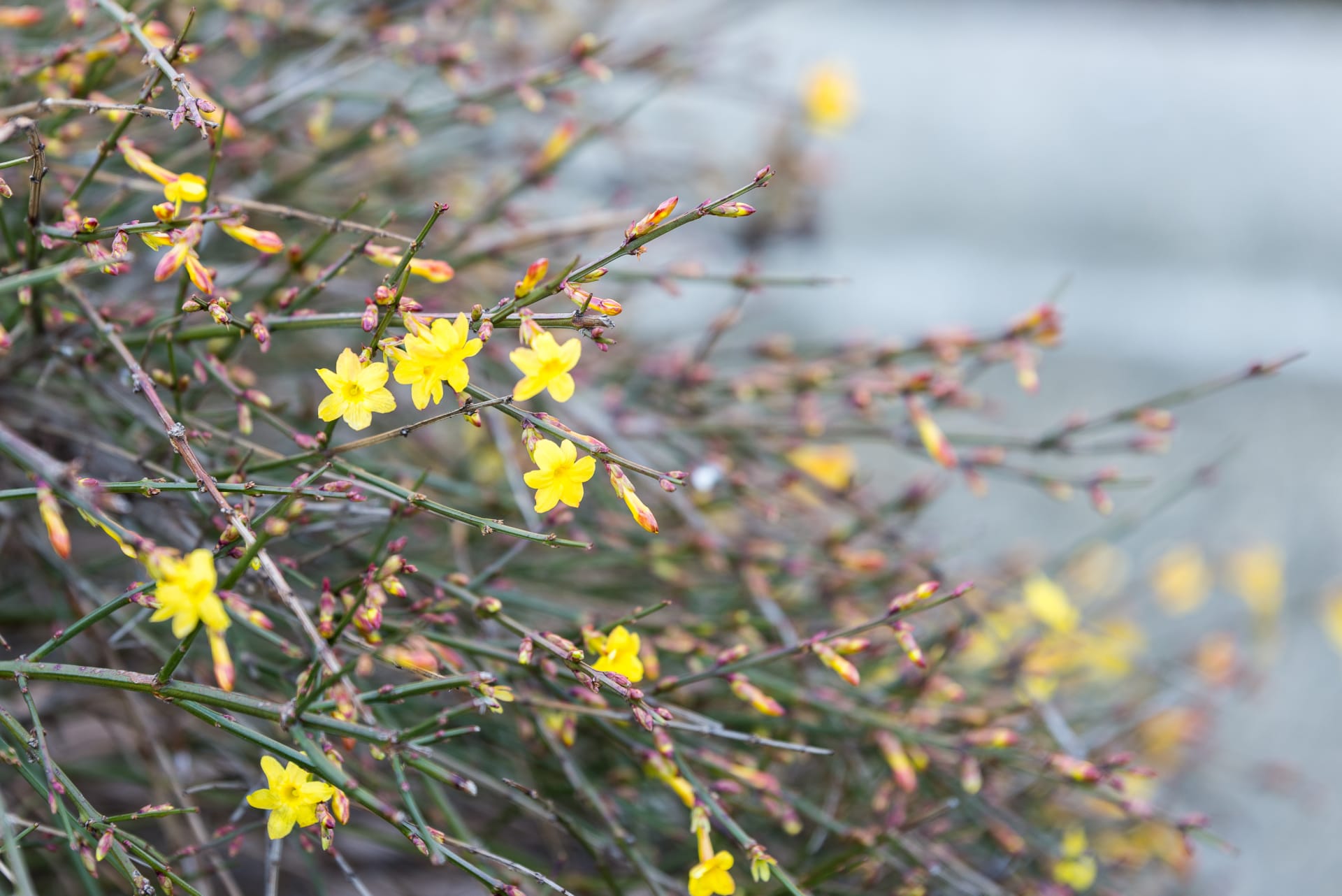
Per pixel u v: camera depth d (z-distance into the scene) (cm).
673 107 217
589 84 193
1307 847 176
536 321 121
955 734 140
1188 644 191
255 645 140
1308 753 185
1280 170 234
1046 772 135
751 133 222
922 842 138
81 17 130
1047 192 233
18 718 136
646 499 148
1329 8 239
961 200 232
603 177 199
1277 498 207
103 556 146
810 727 137
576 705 132
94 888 130
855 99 205
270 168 148
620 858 136
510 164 185
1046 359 219
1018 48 238
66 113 132
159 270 122
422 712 138
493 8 175
